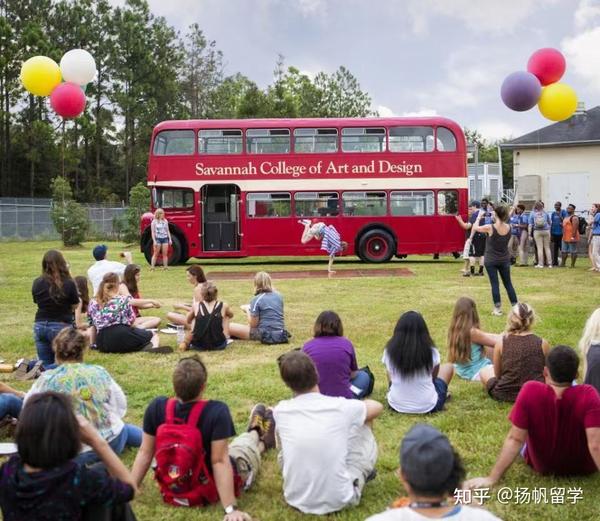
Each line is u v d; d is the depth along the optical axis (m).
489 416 6.72
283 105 53.28
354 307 13.95
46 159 60.91
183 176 24.41
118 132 67.69
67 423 3.41
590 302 14.30
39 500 3.36
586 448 5.04
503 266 12.62
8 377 8.45
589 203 37.34
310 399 4.83
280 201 24.56
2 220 44.59
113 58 62.97
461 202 24.44
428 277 19.41
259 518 4.70
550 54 16.33
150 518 4.69
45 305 8.57
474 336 7.95
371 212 24.56
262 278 10.69
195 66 76.50
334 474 4.71
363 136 24.55
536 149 38.38
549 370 4.98
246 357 9.55
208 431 4.69
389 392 6.96
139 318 11.26
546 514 4.70
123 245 39.19
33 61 17.50
